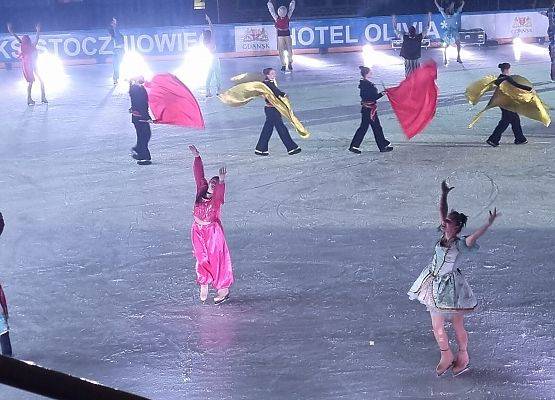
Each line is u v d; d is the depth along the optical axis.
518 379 29.09
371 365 30.59
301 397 28.42
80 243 46.81
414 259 41.91
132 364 31.42
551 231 45.31
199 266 36.88
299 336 33.34
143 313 36.38
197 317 35.72
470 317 34.34
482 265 40.50
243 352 32.09
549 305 35.41
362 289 38.16
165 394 28.94
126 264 43.06
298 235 46.44
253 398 28.47
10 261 44.19
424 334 33.09
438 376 29.47
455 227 28.83
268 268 41.34
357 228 47.31
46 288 39.97
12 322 35.84
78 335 34.28
